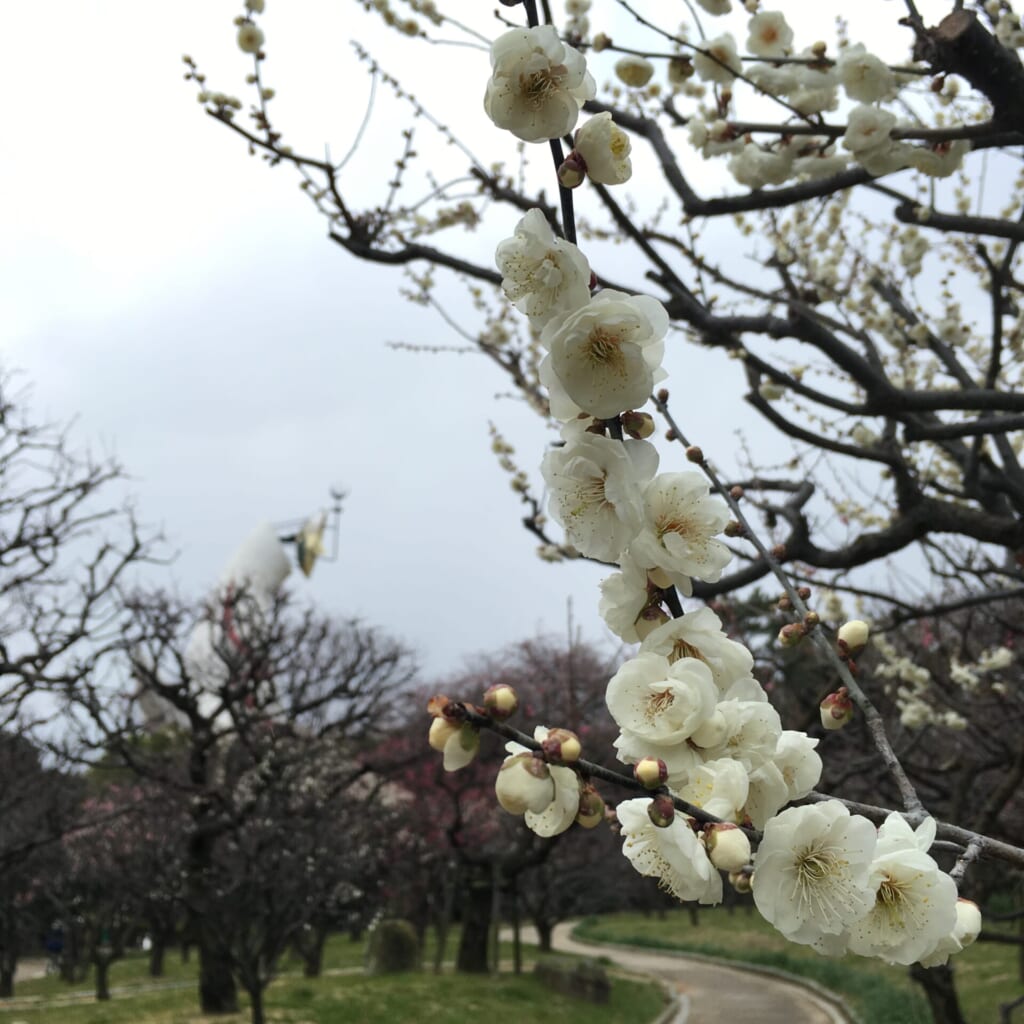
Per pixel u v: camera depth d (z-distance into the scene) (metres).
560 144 1.48
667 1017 15.99
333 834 14.21
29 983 23.14
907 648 8.02
